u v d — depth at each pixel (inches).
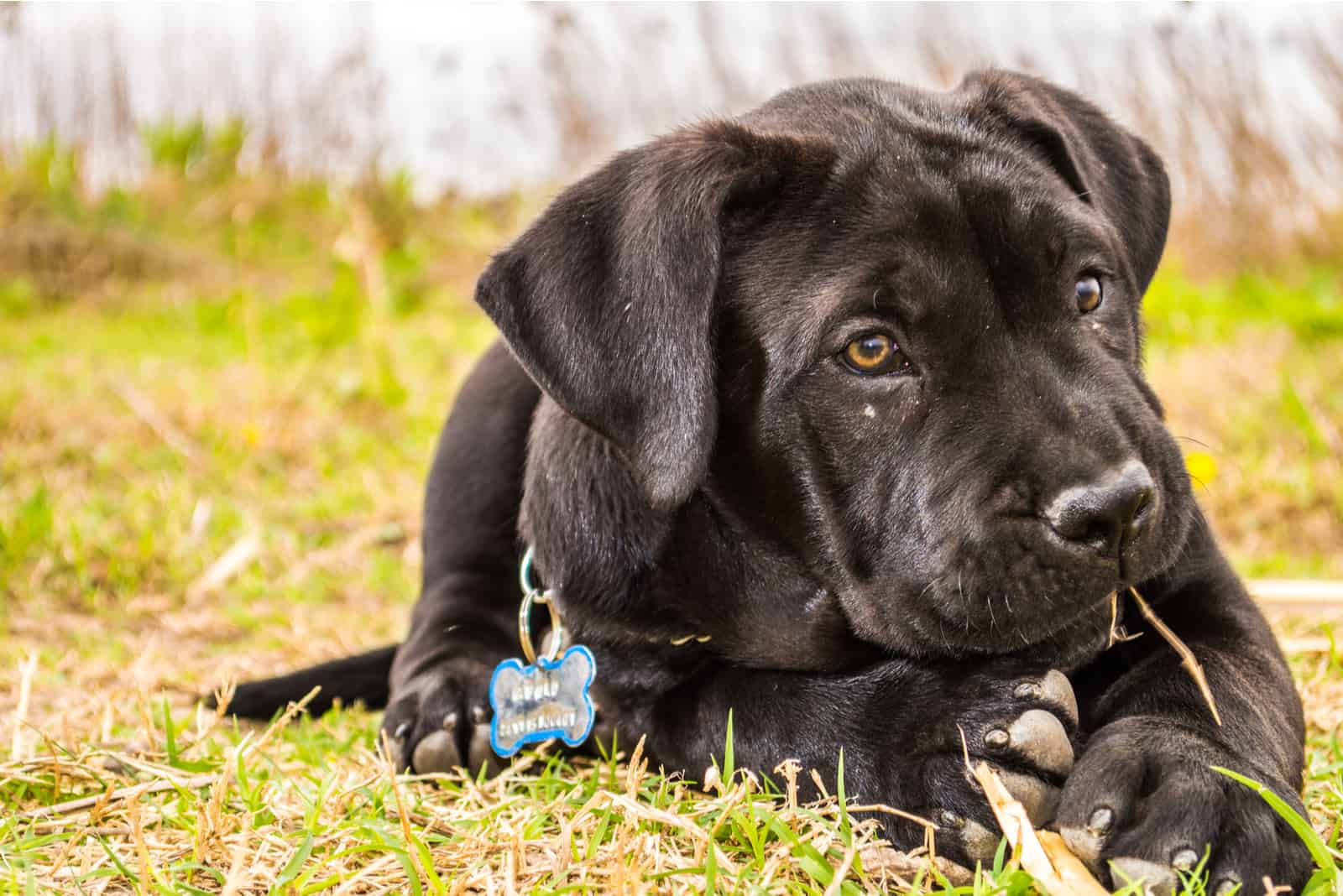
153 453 67.7
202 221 119.7
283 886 28.5
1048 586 29.6
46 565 51.5
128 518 57.7
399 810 29.8
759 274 32.1
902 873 29.1
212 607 50.9
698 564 33.3
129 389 75.5
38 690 41.7
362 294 100.7
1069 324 31.4
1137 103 95.1
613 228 32.0
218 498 62.2
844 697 31.1
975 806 29.1
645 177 32.0
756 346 32.0
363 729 38.0
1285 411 65.8
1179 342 83.9
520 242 32.6
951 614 30.3
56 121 121.9
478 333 97.4
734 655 33.4
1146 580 30.9
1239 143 94.3
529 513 35.8
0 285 107.6
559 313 31.8
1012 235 31.4
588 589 34.1
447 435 40.6
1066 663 31.2
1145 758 28.0
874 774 30.2
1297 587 42.4
